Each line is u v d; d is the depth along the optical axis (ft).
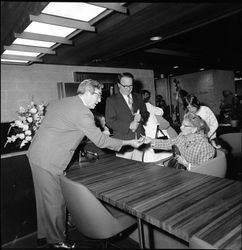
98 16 6.19
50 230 5.87
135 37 8.77
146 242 4.99
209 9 6.53
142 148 8.02
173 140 6.64
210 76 26.50
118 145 6.01
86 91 5.61
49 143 5.54
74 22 6.34
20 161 7.04
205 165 5.27
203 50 16.37
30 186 7.22
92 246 6.14
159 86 30.91
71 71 14.07
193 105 8.77
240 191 3.77
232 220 2.91
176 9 6.42
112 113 7.92
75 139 5.70
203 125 6.17
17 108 12.28
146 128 8.32
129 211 3.50
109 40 8.88
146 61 15.42
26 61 11.05
